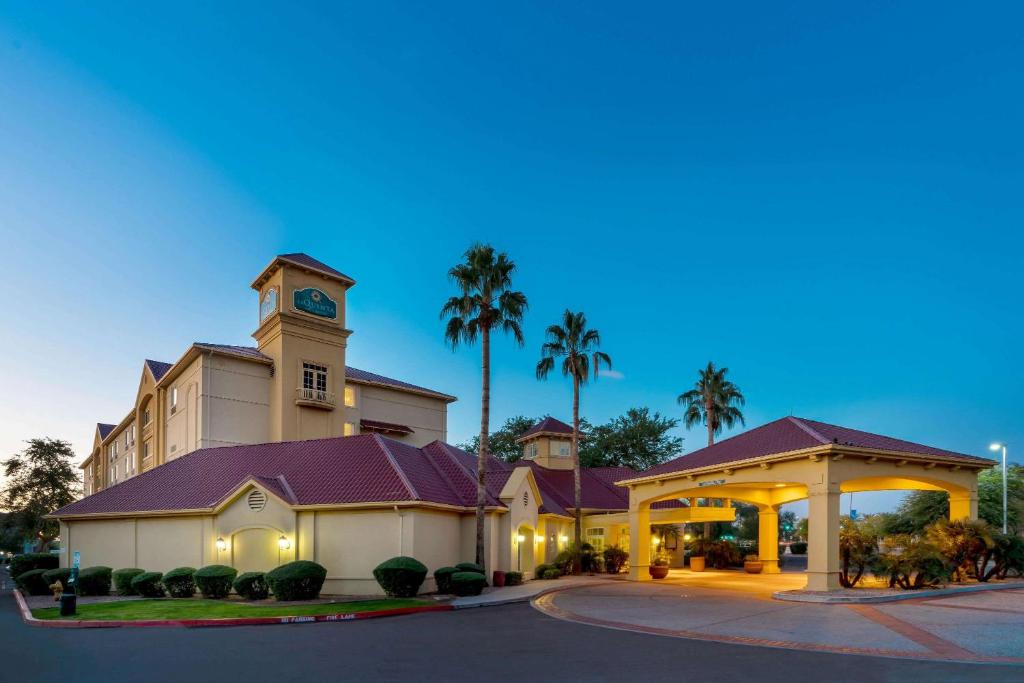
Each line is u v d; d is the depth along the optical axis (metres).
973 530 25.16
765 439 27.48
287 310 40.59
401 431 48.12
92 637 16.47
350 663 12.28
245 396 39.44
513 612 20.28
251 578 23.55
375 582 25.02
